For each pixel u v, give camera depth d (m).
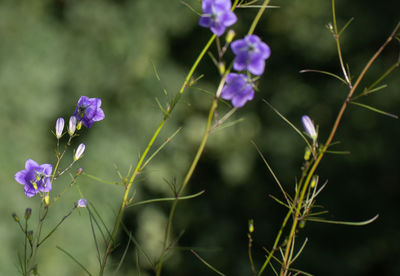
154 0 9.48
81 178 8.39
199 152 1.33
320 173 9.16
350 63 9.44
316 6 9.52
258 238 10.00
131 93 9.58
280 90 10.03
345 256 8.94
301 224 1.40
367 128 9.03
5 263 6.96
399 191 9.01
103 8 9.34
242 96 1.31
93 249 8.38
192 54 10.07
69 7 9.34
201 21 1.33
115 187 8.79
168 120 9.59
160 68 9.70
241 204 10.30
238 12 9.78
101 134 9.07
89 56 9.34
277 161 9.77
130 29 9.48
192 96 9.84
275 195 10.05
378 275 9.11
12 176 7.75
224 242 9.96
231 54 9.91
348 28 9.33
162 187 9.85
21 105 8.30
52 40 8.94
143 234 9.53
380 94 8.98
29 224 7.52
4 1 8.89
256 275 1.42
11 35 8.66
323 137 9.20
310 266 8.85
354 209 9.12
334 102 9.35
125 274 8.82
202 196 10.39
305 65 9.96
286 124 9.80
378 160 8.94
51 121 8.69
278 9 9.67
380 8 9.29
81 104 1.48
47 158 8.45
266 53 1.28
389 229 8.94
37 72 8.57
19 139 8.14
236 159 10.17
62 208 8.05
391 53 9.16
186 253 9.80
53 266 7.84
